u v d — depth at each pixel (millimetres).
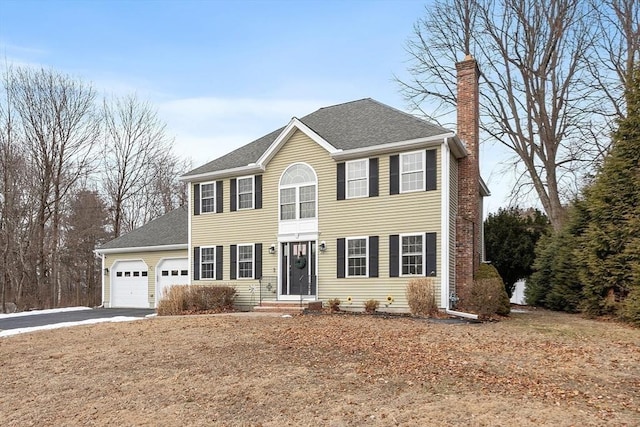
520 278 26672
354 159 18750
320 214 19359
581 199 21000
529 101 26906
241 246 21391
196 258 22875
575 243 19641
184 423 6184
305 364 8891
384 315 16266
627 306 14445
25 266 31703
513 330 12648
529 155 27172
